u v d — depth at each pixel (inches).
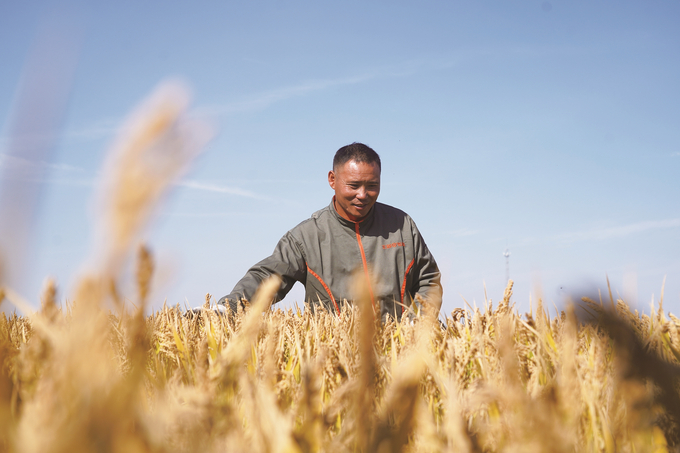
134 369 17.2
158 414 21.9
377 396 38.8
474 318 61.1
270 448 27.4
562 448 26.0
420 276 188.1
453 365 46.3
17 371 29.6
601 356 42.1
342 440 30.9
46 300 22.7
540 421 26.4
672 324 58.0
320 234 181.8
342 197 178.9
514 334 56.6
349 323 71.8
